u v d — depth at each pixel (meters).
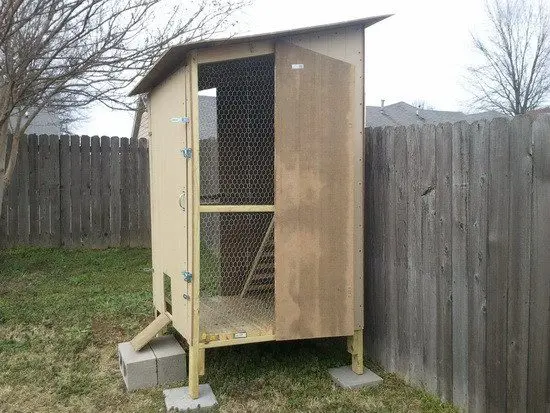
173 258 3.71
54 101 6.08
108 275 6.36
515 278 2.55
